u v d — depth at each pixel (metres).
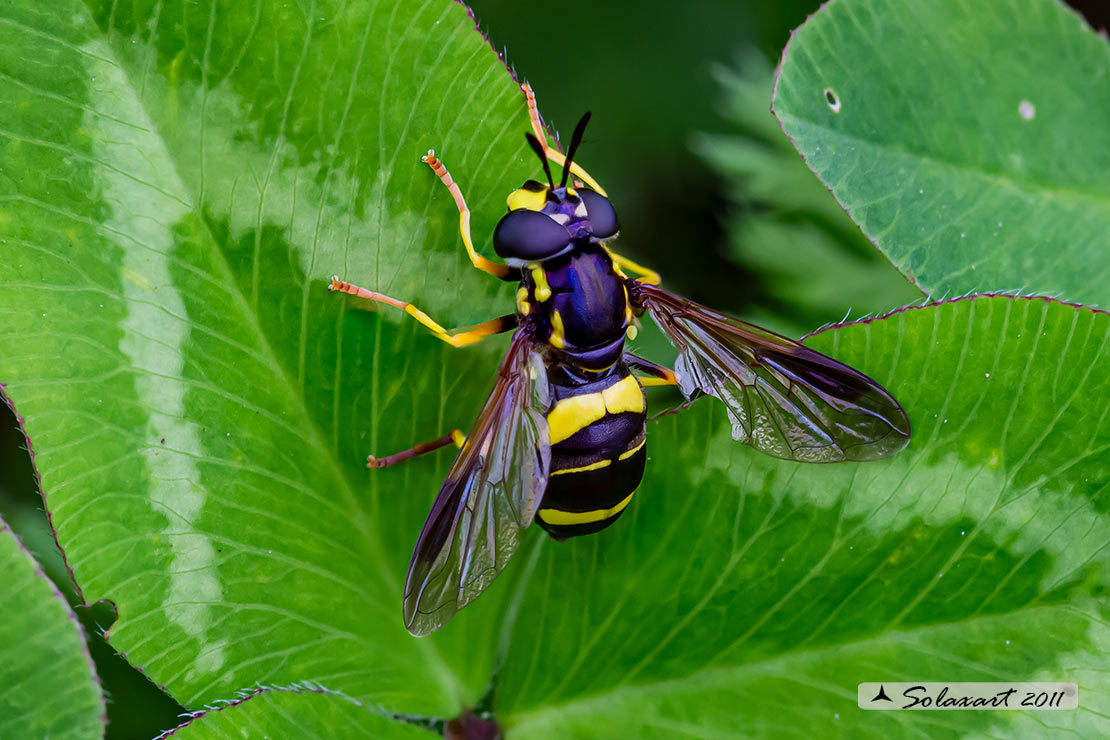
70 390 0.11
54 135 0.11
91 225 0.11
